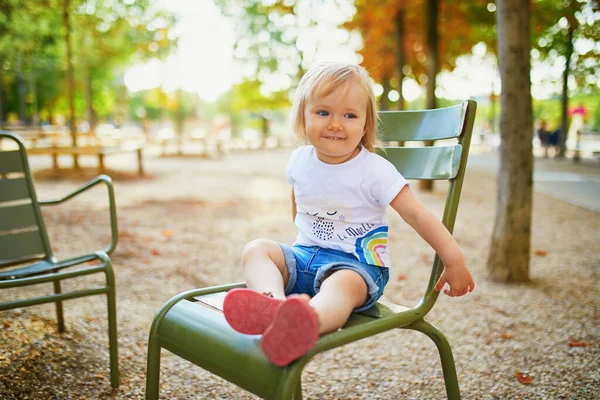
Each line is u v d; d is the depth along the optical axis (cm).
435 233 156
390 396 244
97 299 361
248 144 2464
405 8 1000
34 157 1599
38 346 278
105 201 795
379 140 197
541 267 459
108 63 1639
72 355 271
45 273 242
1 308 200
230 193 922
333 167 169
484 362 277
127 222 638
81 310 336
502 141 416
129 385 244
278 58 2344
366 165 166
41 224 273
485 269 448
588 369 266
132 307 348
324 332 140
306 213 176
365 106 165
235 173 1288
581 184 1071
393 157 195
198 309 162
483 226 646
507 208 412
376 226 170
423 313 164
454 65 1281
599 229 630
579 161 1700
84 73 1839
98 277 411
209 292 179
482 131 3878
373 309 161
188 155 1838
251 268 159
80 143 1761
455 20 946
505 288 399
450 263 154
